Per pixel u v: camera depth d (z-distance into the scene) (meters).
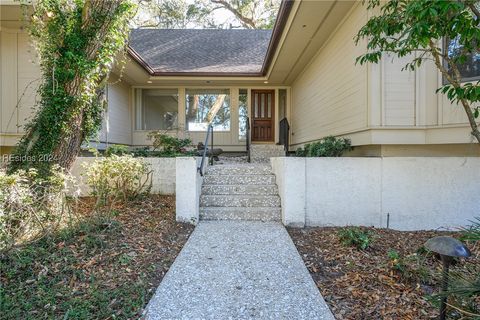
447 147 4.90
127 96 10.12
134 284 2.69
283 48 7.19
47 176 4.21
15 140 6.44
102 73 5.11
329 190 4.70
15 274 2.72
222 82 10.24
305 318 2.29
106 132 8.33
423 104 4.68
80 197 5.61
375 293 2.63
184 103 10.69
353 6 5.24
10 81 6.42
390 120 4.73
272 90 11.02
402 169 4.67
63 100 4.51
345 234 3.86
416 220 4.65
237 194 5.30
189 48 11.67
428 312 2.34
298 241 3.94
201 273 3.00
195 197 4.61
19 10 5.63
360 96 5.11
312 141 8.09
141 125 10.66
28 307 2.29
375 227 4.63
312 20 5.76
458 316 2.07
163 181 5.90
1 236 3.00
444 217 4.62
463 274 2.19
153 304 2.45
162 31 13.09
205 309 2.39
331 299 2.56
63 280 2.71
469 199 4.59
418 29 2.08
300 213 4.61
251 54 11.29
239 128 10.89
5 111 6.42
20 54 6.43
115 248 3.36
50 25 4.48
